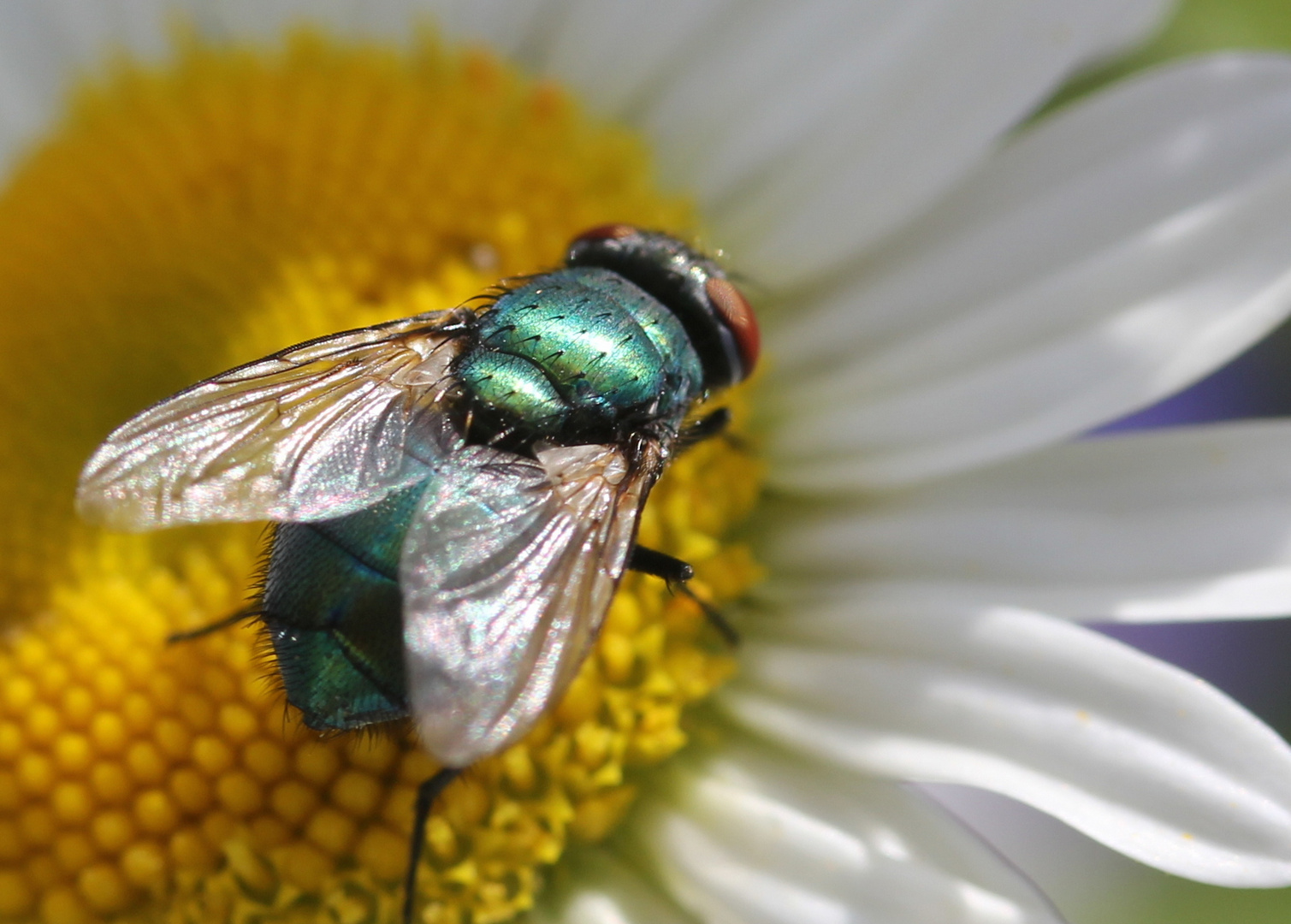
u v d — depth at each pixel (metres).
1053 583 0.06
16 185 0.06
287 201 0.06
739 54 0.06
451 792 0.06
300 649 0.05
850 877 0.06
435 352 0.05
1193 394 0.07
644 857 0.06
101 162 0.06
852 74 0.06
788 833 0.06
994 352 0.06
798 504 0.06
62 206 0.06
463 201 0.06
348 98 0.06
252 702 0.06
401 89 0.06
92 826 0.06
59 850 0.06
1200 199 0.06
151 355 0.06
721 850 0.06
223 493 0.05
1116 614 0.06
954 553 0.06
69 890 0.06
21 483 0.06
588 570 0.05
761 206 0.06
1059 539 0.06
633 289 0.05
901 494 0.06
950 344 0.06
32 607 0.06
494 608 0.05
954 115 0.06
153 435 0.05
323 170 0.06
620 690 0.06
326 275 0.06
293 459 0.05
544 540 0.05
